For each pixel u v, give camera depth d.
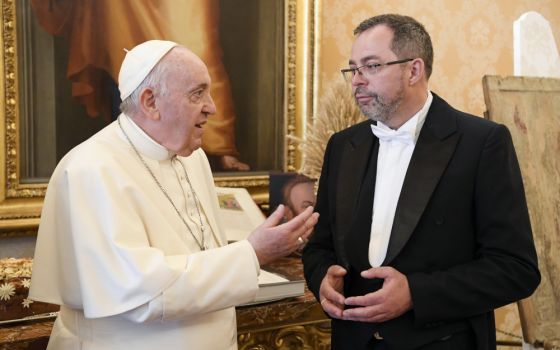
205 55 2.77
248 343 2.15
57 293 1.63
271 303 2.12
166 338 1.59
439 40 3.52
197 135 1.69
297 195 2.49
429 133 1.73
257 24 2.88
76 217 1.53
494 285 1.60
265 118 2.93
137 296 1.47
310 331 2.28
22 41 2.36
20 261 2.12
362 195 1.78
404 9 3.37
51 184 1.66
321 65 3.00
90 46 2.51
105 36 2.54
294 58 2.95
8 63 2.32
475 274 1.61
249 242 1.63
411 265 1.66
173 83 1.60
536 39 3.94
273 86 2.94
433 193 1.67
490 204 1.64
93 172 1.57
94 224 1.54
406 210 1.66
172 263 1.54
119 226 1.52
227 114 2.83
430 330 1.64
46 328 1.90
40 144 2.42
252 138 2.90
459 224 1.67
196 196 1.81
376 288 1.71
